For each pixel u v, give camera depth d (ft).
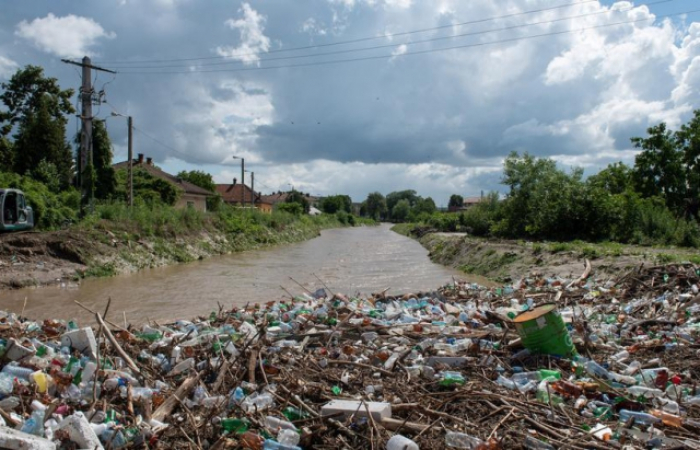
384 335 26.30
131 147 96.78
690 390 18.58
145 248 79.00
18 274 56.03
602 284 43.01
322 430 15.15
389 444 13.99
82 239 68.69
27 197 78.07
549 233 97.19
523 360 21.86
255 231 129.70
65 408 15.23
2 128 140.15
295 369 20.81
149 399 16.56
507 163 109.50
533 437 14.94
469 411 17.03
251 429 15.31
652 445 14.39
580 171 98.73
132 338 23.99
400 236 214.69
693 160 113.19
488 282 60.59
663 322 27.68
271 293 51.88
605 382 18.81
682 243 77.30
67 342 21.17
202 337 24.31
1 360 18.72
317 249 121.49
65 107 145.28
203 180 206.28
